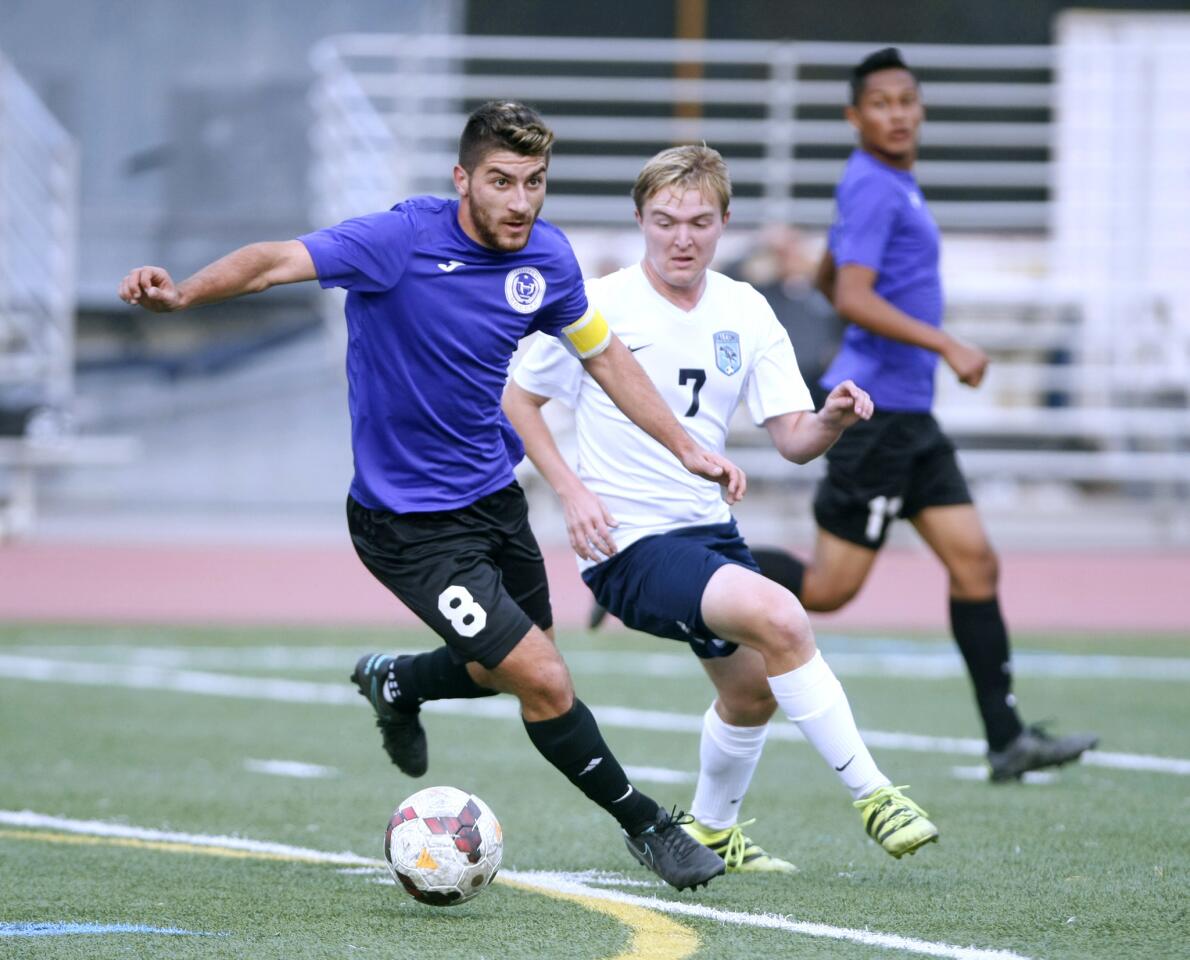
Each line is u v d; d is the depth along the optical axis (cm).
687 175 1836
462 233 1691
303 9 7250
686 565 1805
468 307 1688
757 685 1858
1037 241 6869
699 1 7300
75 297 7019
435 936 1528
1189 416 6438
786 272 5825
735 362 1906
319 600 5112
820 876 1844
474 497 1741
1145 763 2706
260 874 1834
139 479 6981
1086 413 6531
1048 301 6625
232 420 7050
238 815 2234
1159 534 6531
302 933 1539
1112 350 6650
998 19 7238
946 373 6662
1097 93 6994
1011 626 4731
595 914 1631
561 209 6956
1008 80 7269
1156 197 6969
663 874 1709
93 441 6488
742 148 7288
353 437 1745
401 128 6694
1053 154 7006
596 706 3359
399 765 2073
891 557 6125
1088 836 2070
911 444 2553
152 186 7169
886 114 2564
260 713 3250
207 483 7006
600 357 1756
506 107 1644
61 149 6662
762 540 6319
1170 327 6606
